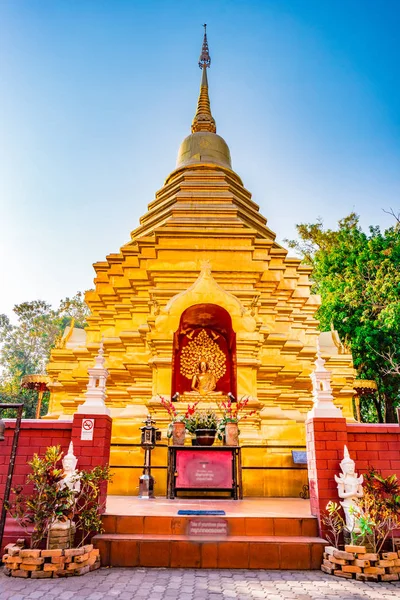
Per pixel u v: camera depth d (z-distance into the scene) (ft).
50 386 61.36
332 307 89.56
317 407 28.63
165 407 40.52
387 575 23.09
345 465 26.45
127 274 58.13
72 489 25.57
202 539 25.53
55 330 171.53
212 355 51.57
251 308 51.29
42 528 24.97
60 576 22.89
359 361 87.61
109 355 54.34
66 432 28.45
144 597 20.03
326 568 24.26
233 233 55.88
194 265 53.93
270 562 24.97
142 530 26.66
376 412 107.04
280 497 40.14
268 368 49.49
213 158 75.05
